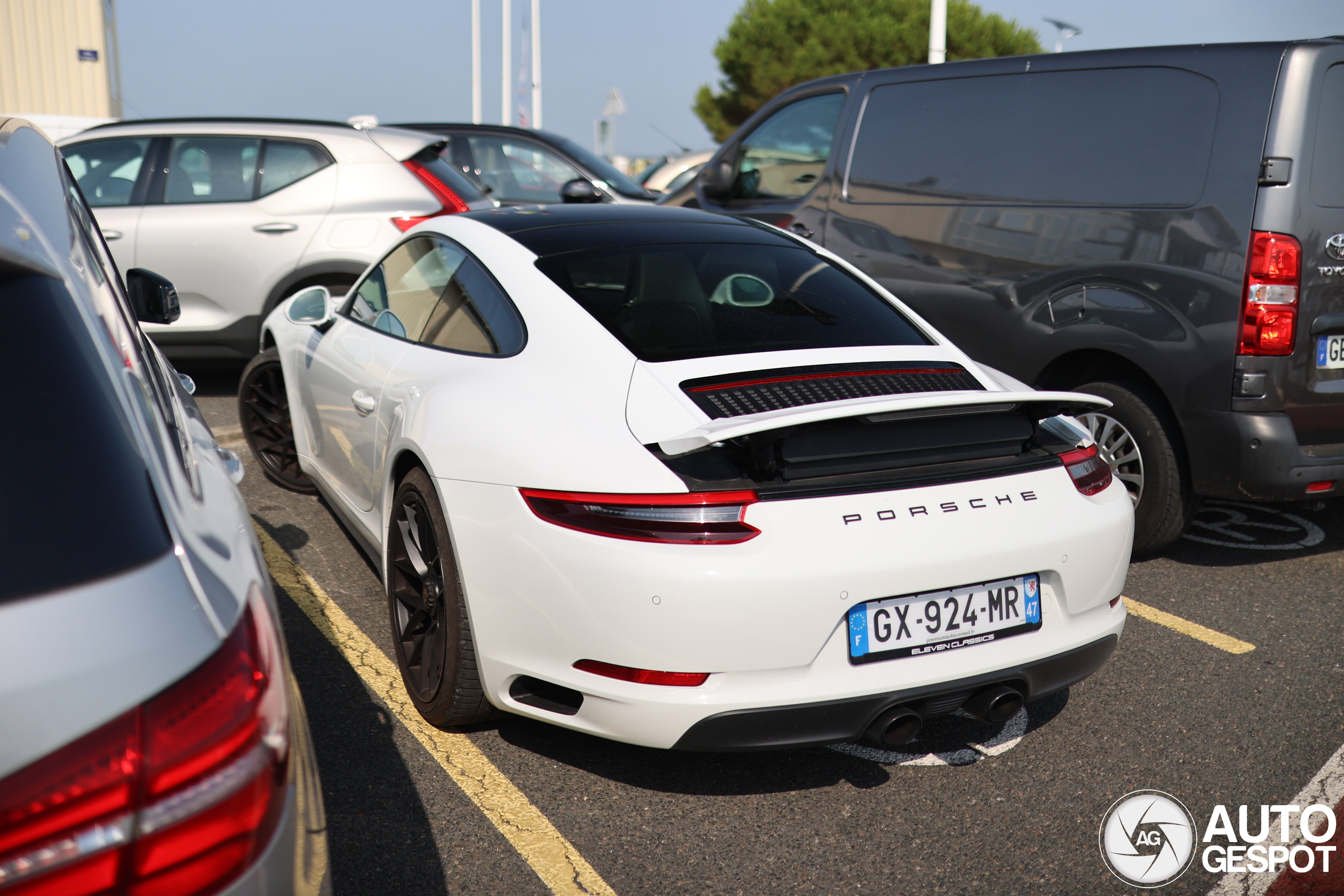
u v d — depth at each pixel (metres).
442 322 3.19
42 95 16.61
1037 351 4.54
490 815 2.53
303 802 1.26
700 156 12.64
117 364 1.41
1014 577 2.46
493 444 2.52
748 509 2.24
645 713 2.26
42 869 1.01
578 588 2.29
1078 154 4.41
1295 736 2.99
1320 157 3.85
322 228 6.17
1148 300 4.12
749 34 29.81
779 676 2.26
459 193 6.52
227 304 6.22
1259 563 4.41
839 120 5.64
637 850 2.42
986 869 2.38
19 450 1.23
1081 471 2.66
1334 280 3.92
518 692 2.54
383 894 2.24
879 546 2.28
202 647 1.14
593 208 3.56
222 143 6.31
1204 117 4.02
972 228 4.81
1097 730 3.02
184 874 1.08
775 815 2.57
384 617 3.60
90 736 1.04
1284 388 3.88
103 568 1.16
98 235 2.20
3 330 1.31
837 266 3.34
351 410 3.48
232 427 5.70
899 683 2.32
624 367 2.59
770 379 2.58
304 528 4.41
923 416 2.36
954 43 28.30
